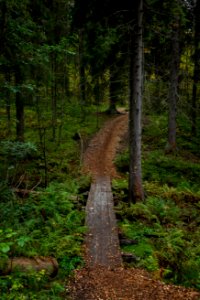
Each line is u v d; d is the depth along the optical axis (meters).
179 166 21.02
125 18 14.35
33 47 13.67
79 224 11.41
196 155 24.70
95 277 8.18
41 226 10.73
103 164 22.48
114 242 10.12
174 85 23.16
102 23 14.27
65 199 13.26
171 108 23.44
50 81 20.50
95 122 34.47
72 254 9.16
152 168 20.69
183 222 13.09
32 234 9.45
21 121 21.09
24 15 14.25
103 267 8.68
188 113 28.39
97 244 9.97
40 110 33.84
